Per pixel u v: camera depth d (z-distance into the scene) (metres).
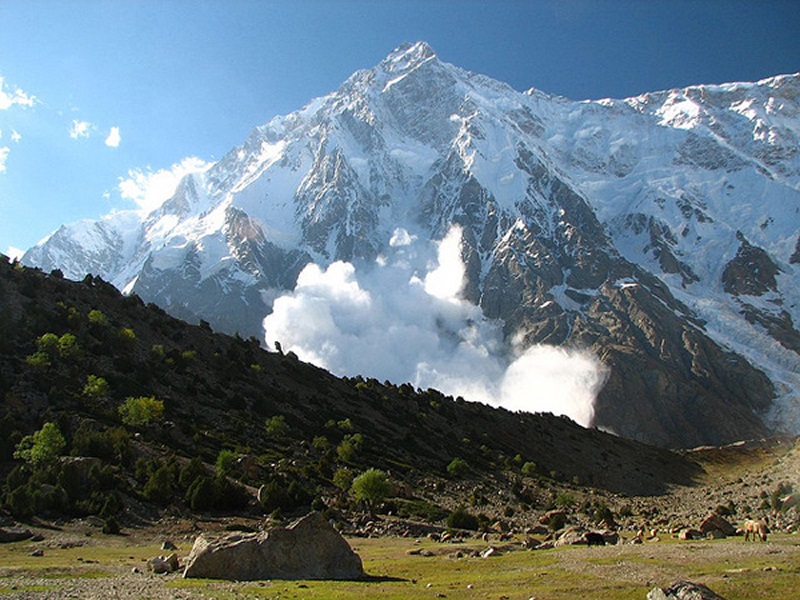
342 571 43.53
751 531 66.62
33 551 54.59
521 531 90.19
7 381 105.12
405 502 110.06
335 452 135.38
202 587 37.75
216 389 145.38
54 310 143.50
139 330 160.00
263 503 85.56
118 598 34.03
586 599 35.91
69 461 79.44
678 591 32.94
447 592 37.53
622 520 121.62
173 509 79.25
